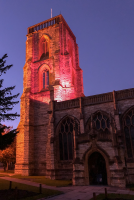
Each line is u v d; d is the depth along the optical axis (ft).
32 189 71.92
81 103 114.62
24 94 160.25
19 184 85.76
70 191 68.64
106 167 81.51
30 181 99.50
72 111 117.70
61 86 148.87
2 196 59.57
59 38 165.27
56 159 113.29
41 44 179.11
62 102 123.24
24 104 159.02
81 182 82.07
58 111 122.52
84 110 113.91
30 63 164.76
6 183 87.35
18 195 59.88
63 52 163.94
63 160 112.98
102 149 83.41
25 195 60.49
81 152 87.04
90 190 69.41
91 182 85.81
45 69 164.76
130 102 102.01
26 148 137.28
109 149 82.53
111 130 86.02
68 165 110.42
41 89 160.04
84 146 87.10
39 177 118.42
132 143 96.27
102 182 84.74
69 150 113.29
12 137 71.00
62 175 109.81
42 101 151.64
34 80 163.43
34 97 156.15
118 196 56.85
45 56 173.88
